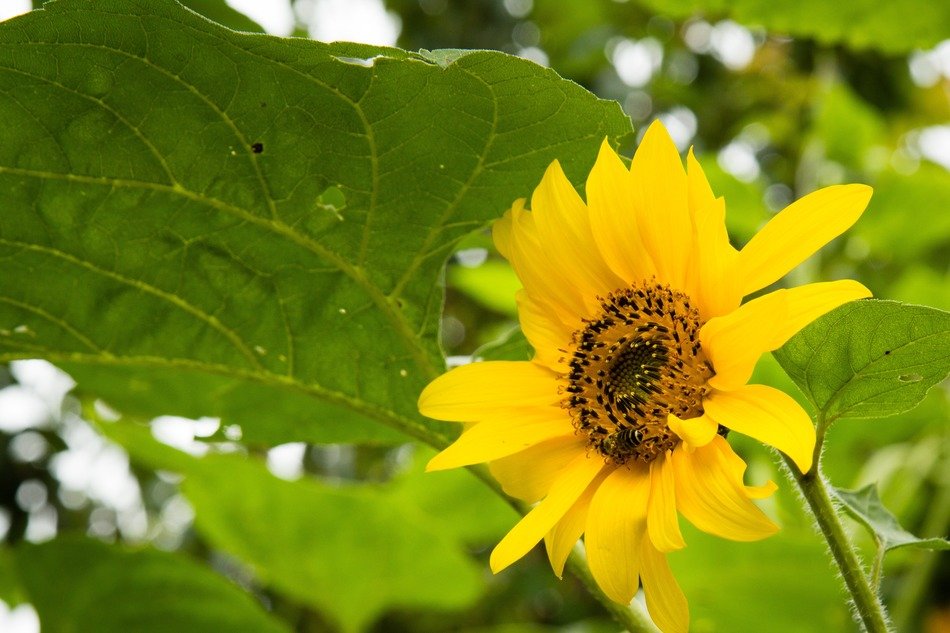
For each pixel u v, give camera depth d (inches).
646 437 20.1
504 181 21.7
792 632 32.1
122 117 20.9
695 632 32.9
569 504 19.8
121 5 19.5
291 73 20.3
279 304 23.3
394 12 53.4
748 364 19.1
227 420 25.3
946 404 32.6
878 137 44.9
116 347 23.8
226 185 21.8
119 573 30.6
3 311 23.4
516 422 20.7
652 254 20.5
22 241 22.4
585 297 20.9
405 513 32.7
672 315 20.3
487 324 51.9
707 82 50.8
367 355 23.7
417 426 24.1
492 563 19.4
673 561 31.4
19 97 20.6
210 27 19.6
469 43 53.3
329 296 23.2
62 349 24.0
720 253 19.5
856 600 18.8
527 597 45.7
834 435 33.5
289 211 22.1
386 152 21.3
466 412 20.8
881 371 19.3
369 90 20.5
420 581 34.8
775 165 49.2
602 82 50.5
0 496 46.4
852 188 19.1
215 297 23.2
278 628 31.4
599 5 51.5
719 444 19.1
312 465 48.1
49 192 21.8
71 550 30.3
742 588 31.4
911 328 19.0
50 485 47.0
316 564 34.4
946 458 32.6
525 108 20.7
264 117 20.9
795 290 18.9
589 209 20.4
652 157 20.0
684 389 20.1
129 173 21.6
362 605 35.6
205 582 30.9
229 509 33.2
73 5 19.5
